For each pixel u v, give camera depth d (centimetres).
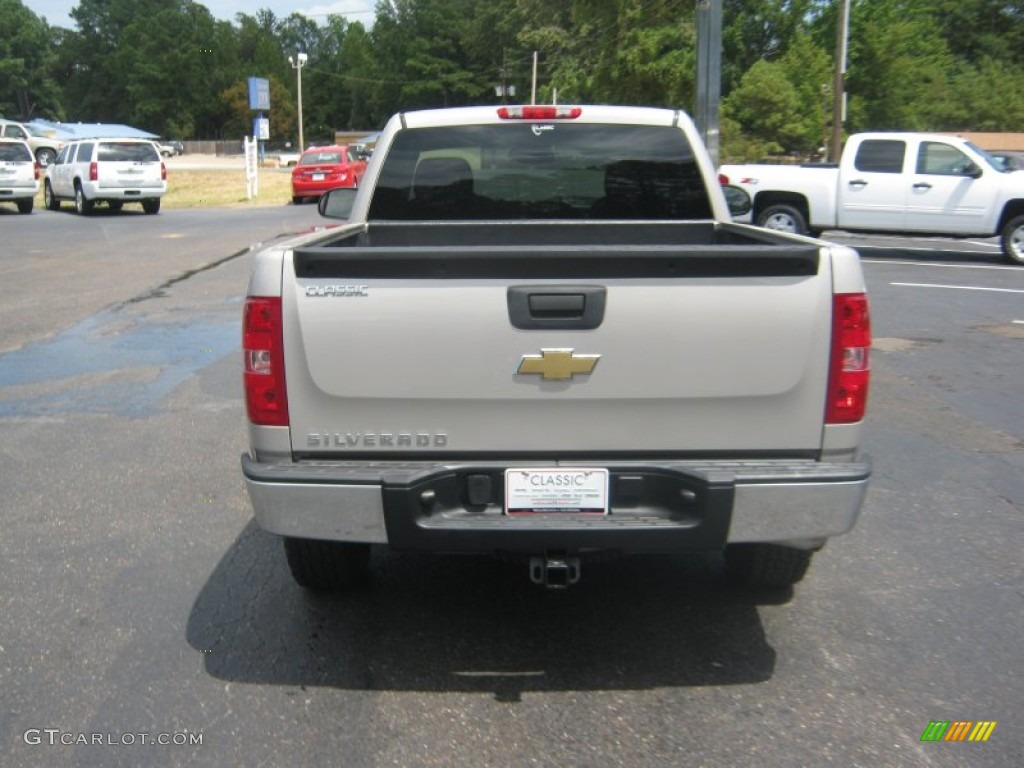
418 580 462
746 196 627
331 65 13750
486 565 480
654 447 347
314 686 366
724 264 334
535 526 338
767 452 348
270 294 339
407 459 350
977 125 5178
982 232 1642
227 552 493
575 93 5562
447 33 9862
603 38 5081
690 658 388
